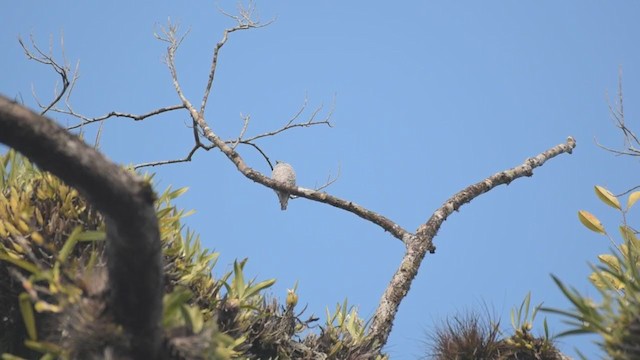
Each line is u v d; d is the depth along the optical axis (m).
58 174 6.19
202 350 7.59
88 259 10.43
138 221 6.39
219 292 12.08
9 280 10.52
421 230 17.22
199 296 11.69
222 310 11.71
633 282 8.41
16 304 10.47
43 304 7.59
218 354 7.79
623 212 10.72
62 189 11.48
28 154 6.03
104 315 7.33
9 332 10.50
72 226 11.17
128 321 7.22
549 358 12.63
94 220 11.39
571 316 8.05
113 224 6.46
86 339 7.27
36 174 12.38
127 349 7.27
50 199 11.47
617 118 12.54
